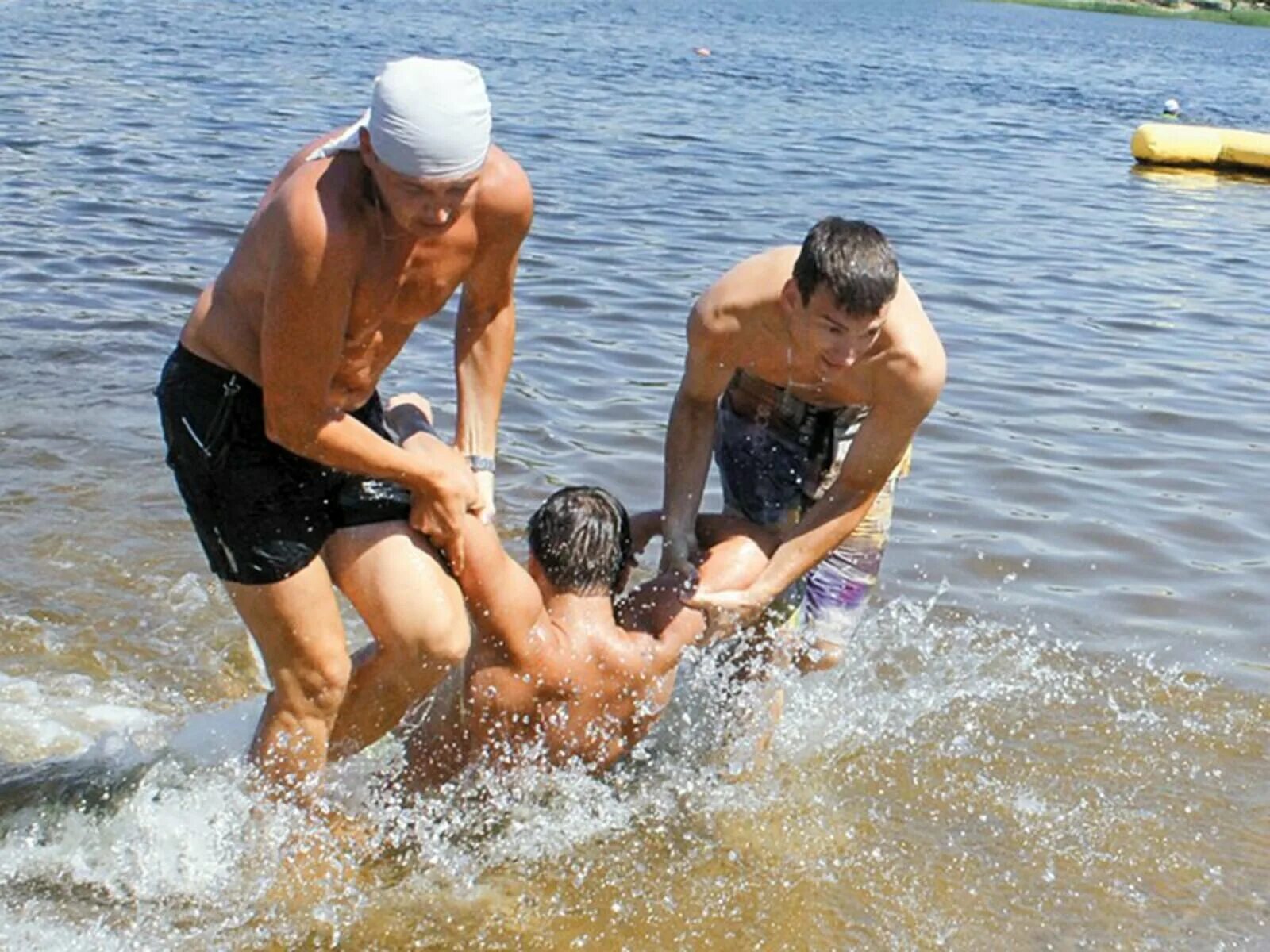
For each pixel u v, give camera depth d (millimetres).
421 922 4148
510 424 7797
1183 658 5867
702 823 4648
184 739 4586
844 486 4684
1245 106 33469
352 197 3721
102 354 8414
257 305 3936
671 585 4688
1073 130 25234
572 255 11703
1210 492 7645
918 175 18234
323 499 4145
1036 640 5941
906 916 4266
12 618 5570
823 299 4164
